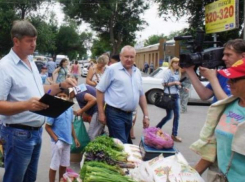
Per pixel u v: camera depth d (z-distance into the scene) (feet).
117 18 127.85
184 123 30.45
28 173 11.14
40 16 110.22
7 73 9.47
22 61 9.94
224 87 9.87
